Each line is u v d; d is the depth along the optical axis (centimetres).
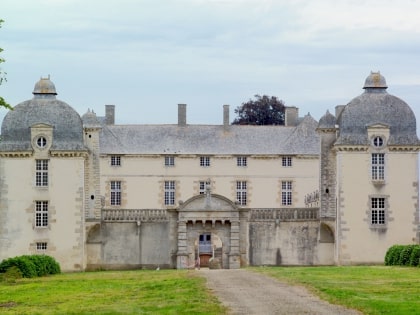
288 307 3978
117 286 5388
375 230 7900
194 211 8006
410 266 7006
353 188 7906
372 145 7919
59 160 7919
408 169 7931
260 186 10800
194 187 10744
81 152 7906
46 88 8056
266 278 5619
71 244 7900
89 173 8125
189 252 8025
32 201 7900
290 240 8025
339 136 7975
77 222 7900
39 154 7912
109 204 10650
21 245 7881
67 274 7231
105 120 11100
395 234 7906
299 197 10794
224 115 11062
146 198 10700
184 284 5225
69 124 7962
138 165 10706
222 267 8025
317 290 4722
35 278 6450
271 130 11038
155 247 8031
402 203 7919
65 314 3959
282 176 10806
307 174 10819
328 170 8088
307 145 10875
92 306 4234
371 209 7919
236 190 10788
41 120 7938
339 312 3800
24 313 4038
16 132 7931
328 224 8006
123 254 8012
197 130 10994
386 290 4691
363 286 4941
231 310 3900
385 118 7944
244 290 4769
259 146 10869
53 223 7900
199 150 10788
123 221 8031
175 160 10769
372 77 8069
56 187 7906
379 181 7906
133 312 3928
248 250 8025
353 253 7894
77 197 7906
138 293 4831
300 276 5759
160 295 4625
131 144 10762
